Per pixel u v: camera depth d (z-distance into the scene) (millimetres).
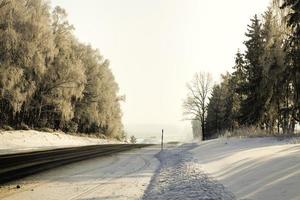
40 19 40188
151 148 34688
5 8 36375
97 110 63656
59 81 47938
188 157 20312
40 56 39906
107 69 72562
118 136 77250
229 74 71250
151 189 10969
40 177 13070
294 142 20641
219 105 72375
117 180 13039
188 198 8789
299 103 30484
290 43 27672
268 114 39281
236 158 15094
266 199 7723
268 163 11727
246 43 44062
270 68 32000
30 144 33438
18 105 38094
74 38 61156
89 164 17953
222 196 8633
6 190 10492
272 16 29328
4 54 35844
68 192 10539
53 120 55156
